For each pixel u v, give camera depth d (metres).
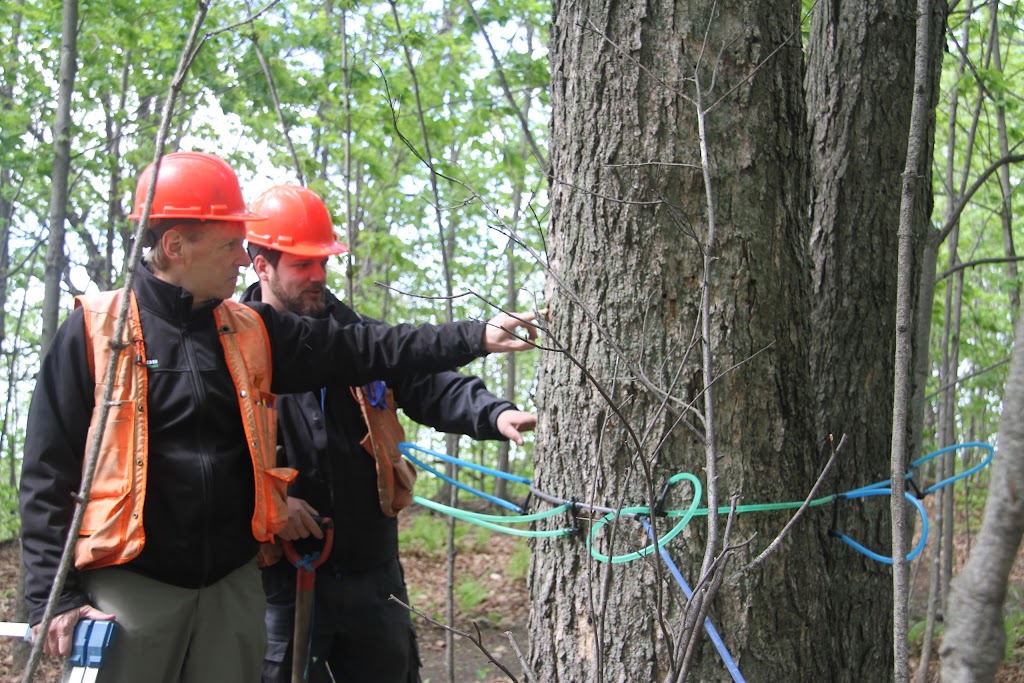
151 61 7.78
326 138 8.16
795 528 2.11
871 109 3.15
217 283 2.26
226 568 2.24
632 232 2.11
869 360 3.02
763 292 2.09
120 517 2.06
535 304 1.98
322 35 7.14
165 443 2.16
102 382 2.11
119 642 2.08
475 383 3.03
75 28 5.17
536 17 6.78
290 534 2.77
